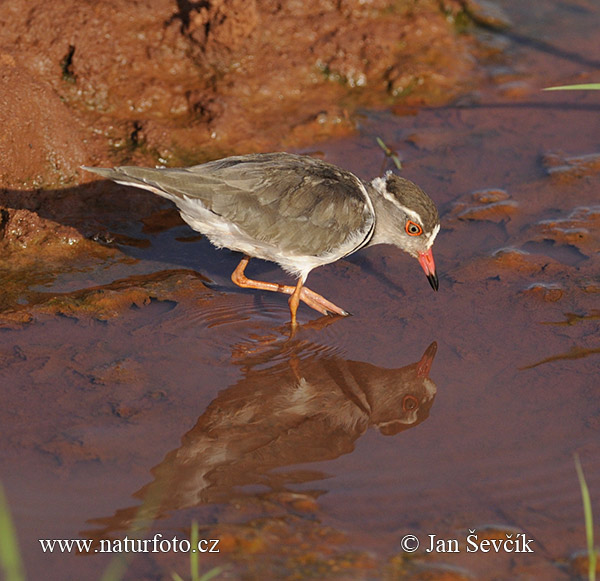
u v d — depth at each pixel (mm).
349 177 13109
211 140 16375
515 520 9273
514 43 19984
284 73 17812
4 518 7770
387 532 9094
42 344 11789
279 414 10969
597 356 11883
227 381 11453
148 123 16047
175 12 17625
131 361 11617
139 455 10055
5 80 14336
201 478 9805
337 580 8492
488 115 17750
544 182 15836
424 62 18891
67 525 9047
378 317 12828
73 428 10367
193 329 12430
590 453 10188
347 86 18328
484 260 13992
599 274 13625
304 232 12570
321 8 18969
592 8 21297
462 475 9891
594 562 8305
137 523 9125
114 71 16781
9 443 10055
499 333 12391
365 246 13562
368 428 10734
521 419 10773
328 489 9688
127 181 12297
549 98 18266
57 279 13195
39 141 14570
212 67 17516
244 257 13211
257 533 9023
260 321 12766
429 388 11375
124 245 14094
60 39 16562
